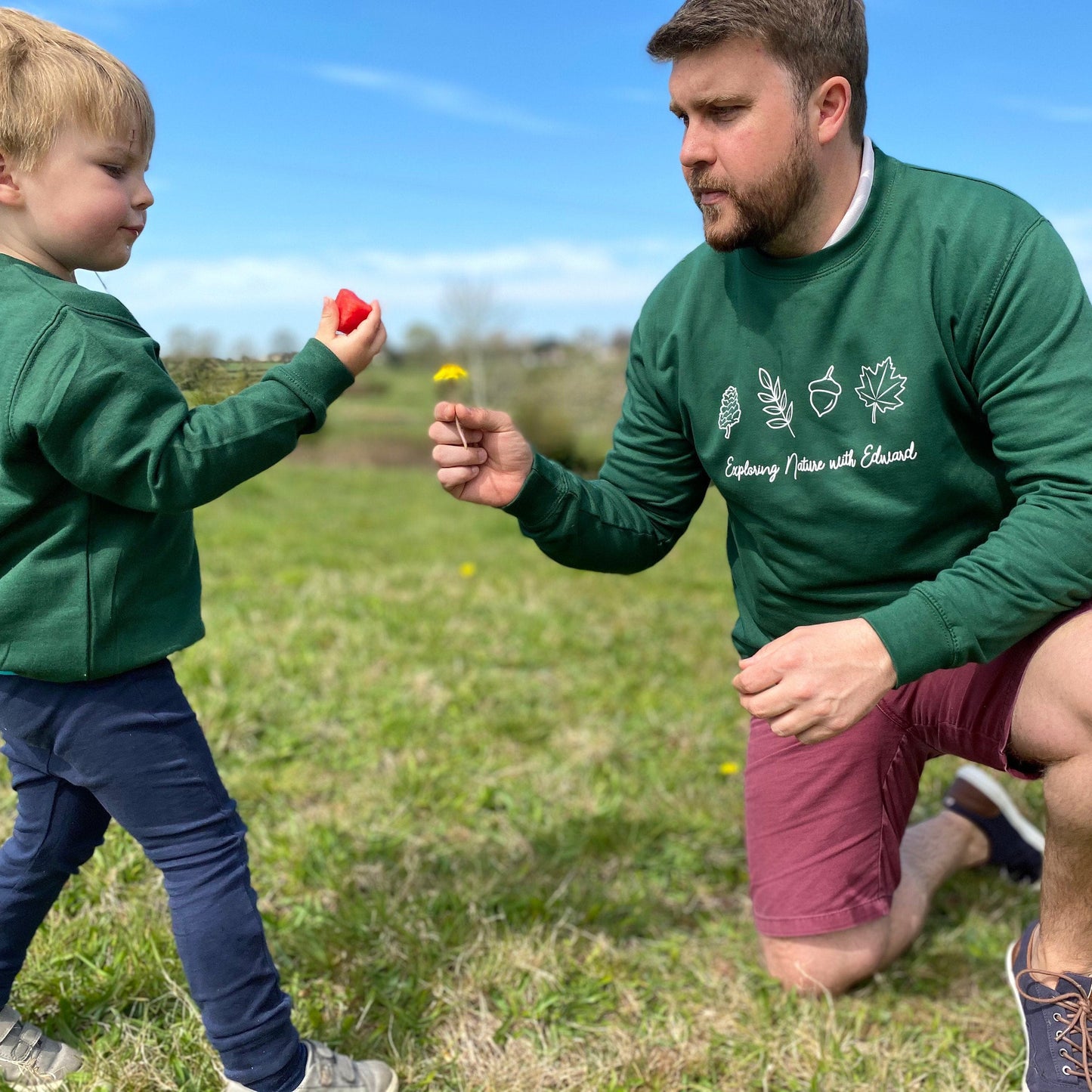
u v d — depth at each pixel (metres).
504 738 3.39
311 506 10.75
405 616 4.76
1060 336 1.61
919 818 2.94
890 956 2.23
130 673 1.57
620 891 2.55
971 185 1.71
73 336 1.42
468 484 1.91
